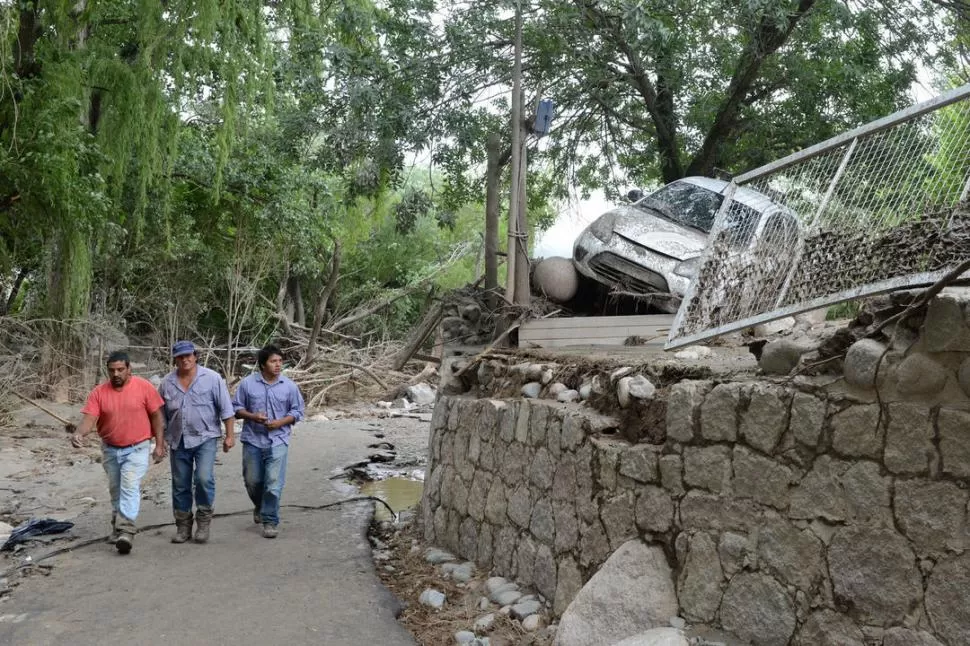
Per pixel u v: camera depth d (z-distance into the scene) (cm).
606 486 538
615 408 577
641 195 1181
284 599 617
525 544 624
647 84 1755
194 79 1792
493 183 977
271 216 2284
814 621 401
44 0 1559
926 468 359
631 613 481
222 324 3027
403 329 3450
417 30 1609
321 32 1681
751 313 501
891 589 369
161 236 2270
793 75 1658
